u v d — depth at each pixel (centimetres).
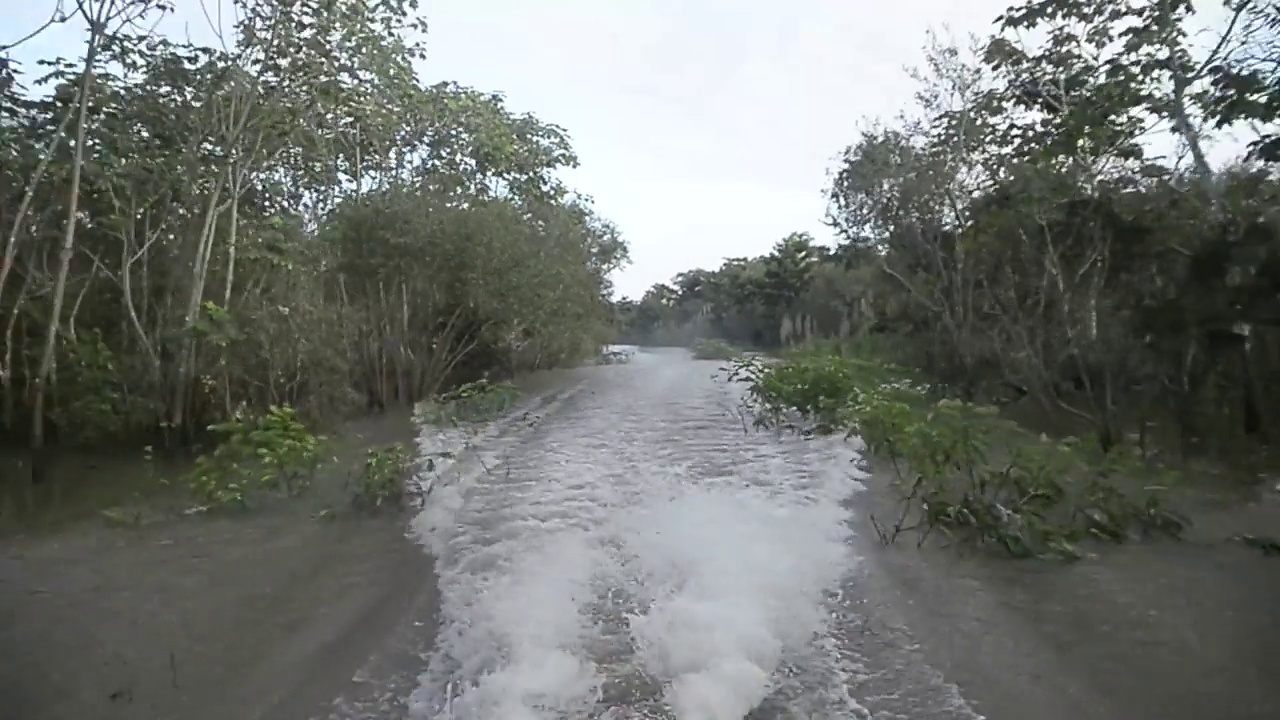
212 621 471
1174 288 932
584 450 1035
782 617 466
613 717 360
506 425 1285
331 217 1562
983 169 1432
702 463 935
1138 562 552
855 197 1911
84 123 980
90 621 472
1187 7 968
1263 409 862
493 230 1584
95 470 915
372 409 1488
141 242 1201
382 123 1498
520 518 688
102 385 1024
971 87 1559
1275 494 702
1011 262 1234
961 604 483
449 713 365
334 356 1324
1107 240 1014
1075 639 431
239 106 1199
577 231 2203
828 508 709
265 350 1174
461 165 1784
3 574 554
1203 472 778
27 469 912
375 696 383
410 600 498
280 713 369
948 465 731
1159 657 409
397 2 1295
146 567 570
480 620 464
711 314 5106
